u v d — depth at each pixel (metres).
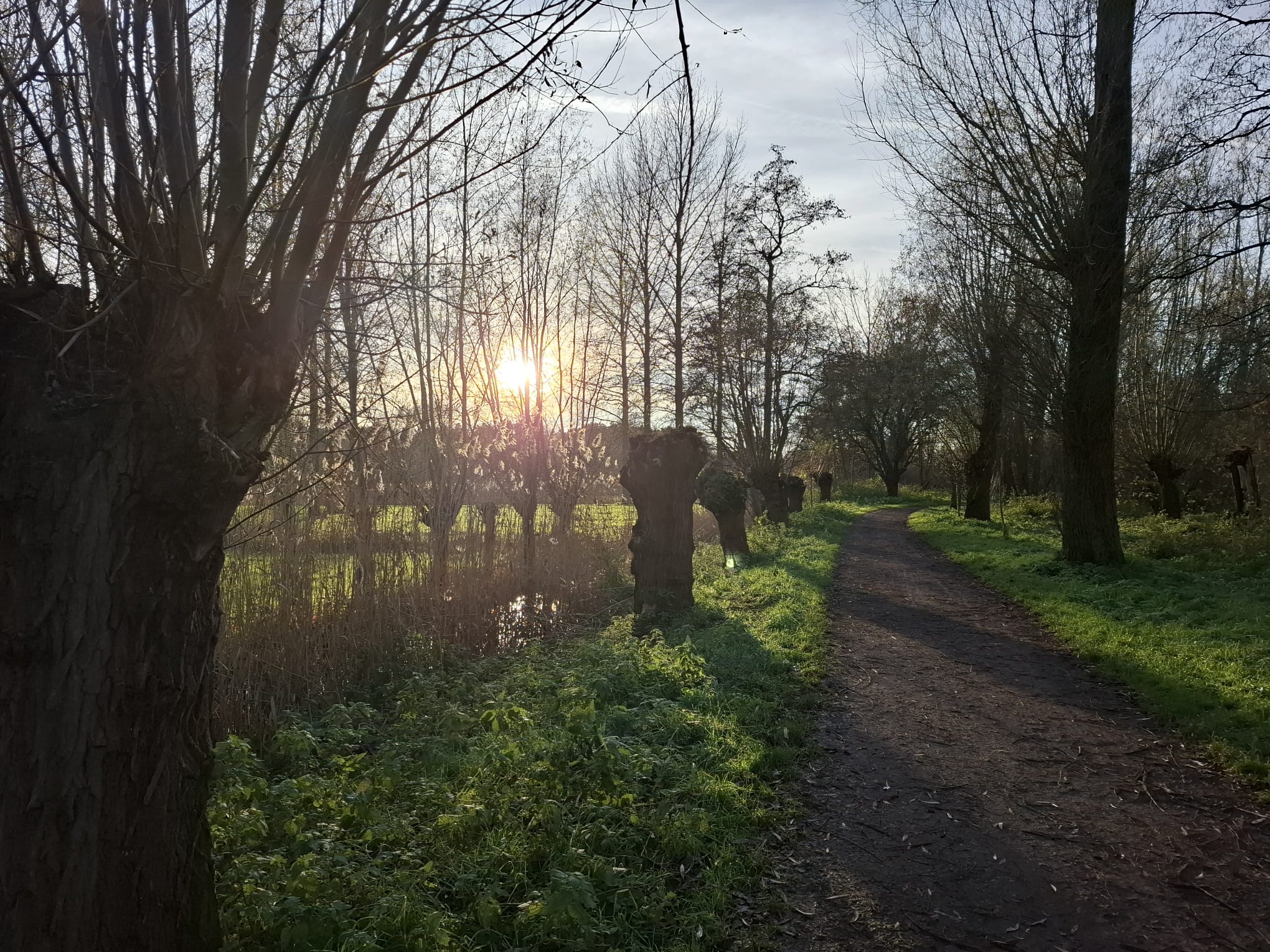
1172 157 11.03
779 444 24.23
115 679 2.18
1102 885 3.50
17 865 2.10
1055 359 12.93
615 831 3.77
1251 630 7.59
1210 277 20.59
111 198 2.20
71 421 2.12
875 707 6.05
